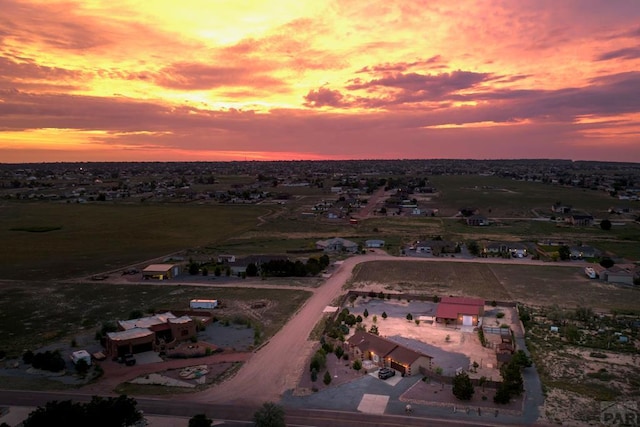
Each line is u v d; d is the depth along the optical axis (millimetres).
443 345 69062
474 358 64500
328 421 49031
